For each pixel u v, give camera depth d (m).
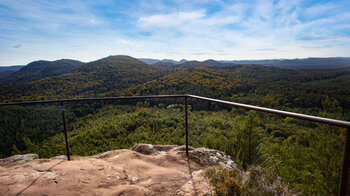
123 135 25.45
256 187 1.39
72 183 1.34
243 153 2.60
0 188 1.21
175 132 20.86
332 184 2.86
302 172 3.19
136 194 1.29
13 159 2.05
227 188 1.34
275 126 25.50
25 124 38.03
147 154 2.27
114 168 1.67
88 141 22.95
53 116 43.06
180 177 1.58
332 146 2.94
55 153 12.97
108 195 1.25
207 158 2.04
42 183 1.31
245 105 1.17
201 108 46.44
